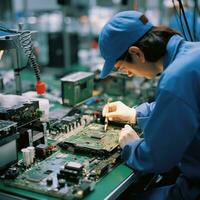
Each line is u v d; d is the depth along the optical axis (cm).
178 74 142
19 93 236
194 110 140
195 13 235
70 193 140
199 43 160
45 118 205
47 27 503
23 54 226
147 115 199
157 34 158
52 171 159
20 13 513
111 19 165
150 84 283
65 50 481
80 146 177
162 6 446
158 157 145
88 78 254
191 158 154
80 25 556
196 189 156
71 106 245
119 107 209
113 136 190
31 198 140
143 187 193
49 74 445
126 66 166
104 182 153
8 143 162
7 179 152
